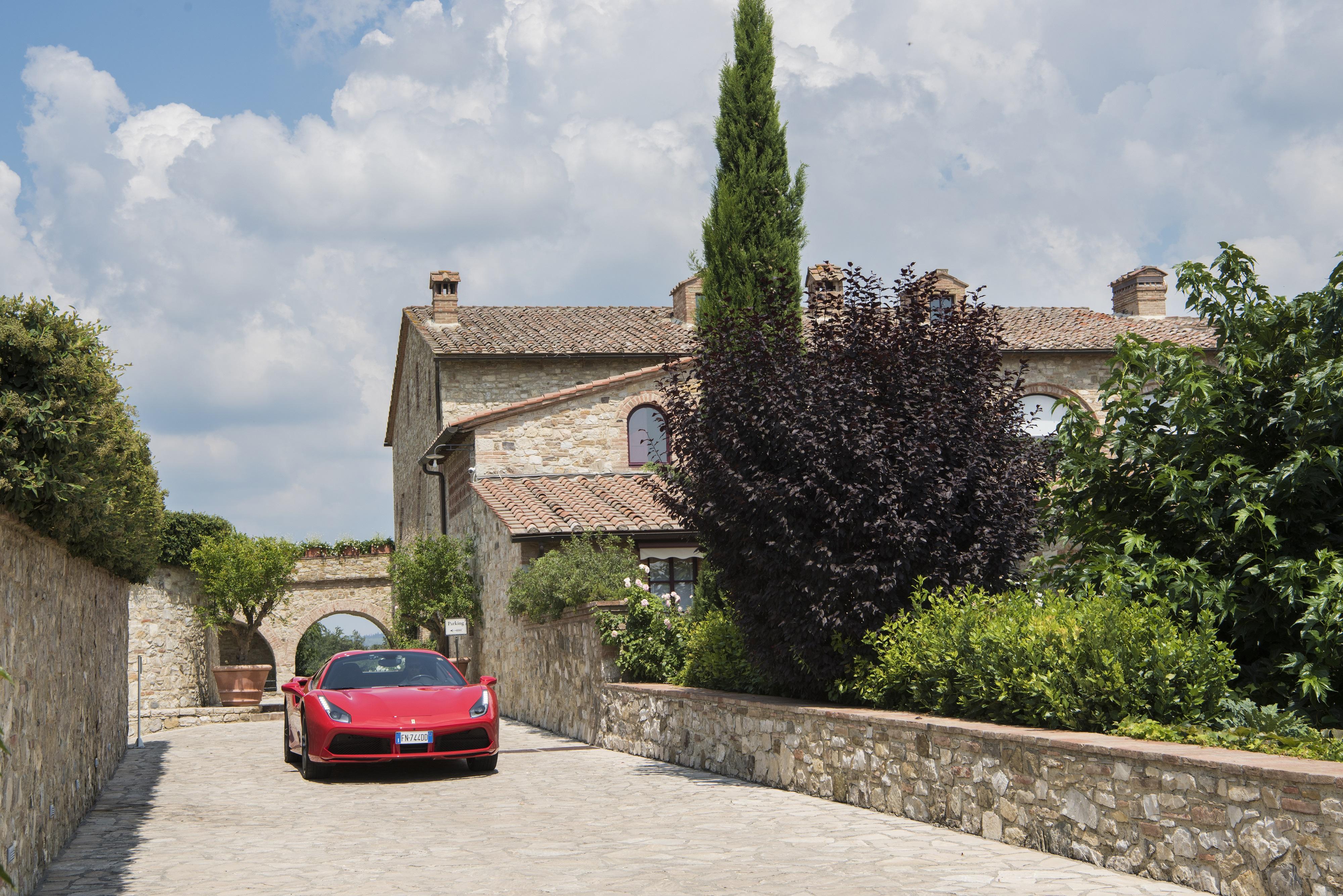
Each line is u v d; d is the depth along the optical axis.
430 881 6.65
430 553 24.19
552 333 28.28
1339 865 4.93
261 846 8.12
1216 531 9.05
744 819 8.74
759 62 19.80
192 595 29.88
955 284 28.88
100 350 7.07
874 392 10.21
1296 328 9.52
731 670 12.43
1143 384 10.11
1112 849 6.38
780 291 11.70
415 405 31.69
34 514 6.68
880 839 7.62
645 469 23.61
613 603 15.63
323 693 12.75
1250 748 6.38
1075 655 7.50
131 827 9.36
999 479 10.20
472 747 12.47
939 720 8.25
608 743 15.38
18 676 6.53
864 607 9.65
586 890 6.25
